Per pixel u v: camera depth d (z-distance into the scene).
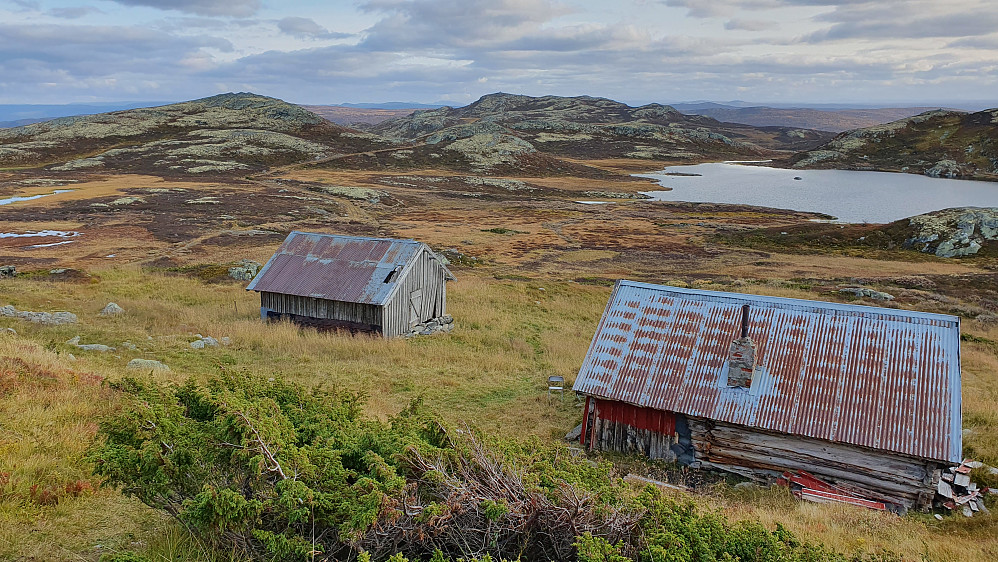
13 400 14.38
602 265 60.88
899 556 10.48
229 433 8.51
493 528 8.08
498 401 23.19
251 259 54.19
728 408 17.48
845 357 17.75
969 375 29.11
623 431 18.81
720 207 110.12
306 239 36.78
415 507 7.85
